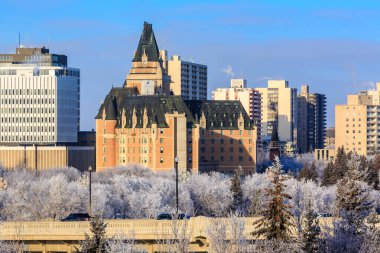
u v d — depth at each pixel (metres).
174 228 187.00
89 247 194.75
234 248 192.38
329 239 197.00
